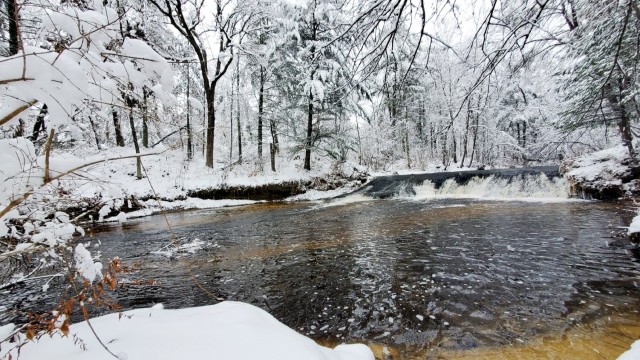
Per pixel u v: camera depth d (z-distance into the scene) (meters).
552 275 5.38
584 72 4.88
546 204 11.77
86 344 1.95
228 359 1.79
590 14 3.34
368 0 2.88
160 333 2.08
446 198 15.70
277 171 21.34
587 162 13.20
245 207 16.22
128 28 1.48
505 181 15.62
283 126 21.73
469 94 3.47
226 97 22.69
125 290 5.62
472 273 5.69
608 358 3.23
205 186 17.06
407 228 9.62
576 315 4.09
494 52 3.09
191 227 11.54
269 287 5.68
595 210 10.11
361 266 6.46
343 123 22.50
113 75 1.31
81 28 1.19
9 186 1.34
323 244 8.41
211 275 6.38
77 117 1.78
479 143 29.59
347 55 3.27
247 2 17.70
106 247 8.80
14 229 2.01
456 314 4.32
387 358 3.50
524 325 3.94
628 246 6.54
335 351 2.51
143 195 15.04
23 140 1.37
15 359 1.83
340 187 20.42
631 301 4.34
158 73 1.41
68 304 1.54
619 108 7.64
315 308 4.79
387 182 20.38
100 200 2.11
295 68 17.47
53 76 1.08
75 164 1.44
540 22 3.37
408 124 26.38
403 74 3.42
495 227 8.92
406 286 5.34
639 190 11.05
